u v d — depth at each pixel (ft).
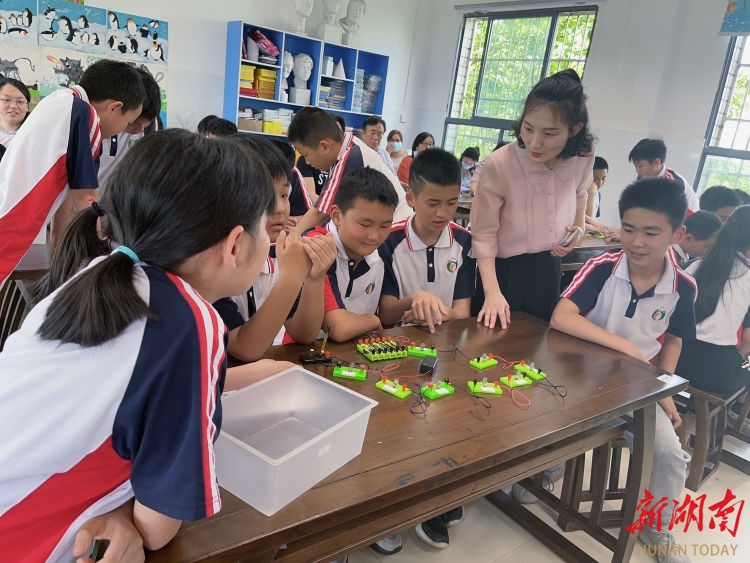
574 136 5.76
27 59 14.08
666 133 17.19
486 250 6.28
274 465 2.32
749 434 8.33
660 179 5.26
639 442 4.79
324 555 2.98
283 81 18.88
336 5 19.69
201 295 2.23
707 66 16.17
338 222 5.16
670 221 5.22
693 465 6.81
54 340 1.89
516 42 20.80
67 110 5.29
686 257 8.68
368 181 4.88
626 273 5.69
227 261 2.12
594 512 5.45
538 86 5.45
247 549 2.27
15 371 1.88
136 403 1.87
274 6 18.72
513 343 5.02
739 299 6.45
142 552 2.08
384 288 5.93
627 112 17.69
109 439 1.94
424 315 5.04
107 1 15.03
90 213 2.26
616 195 18.11
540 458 4.25
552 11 19.49
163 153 1.96
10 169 5.13
